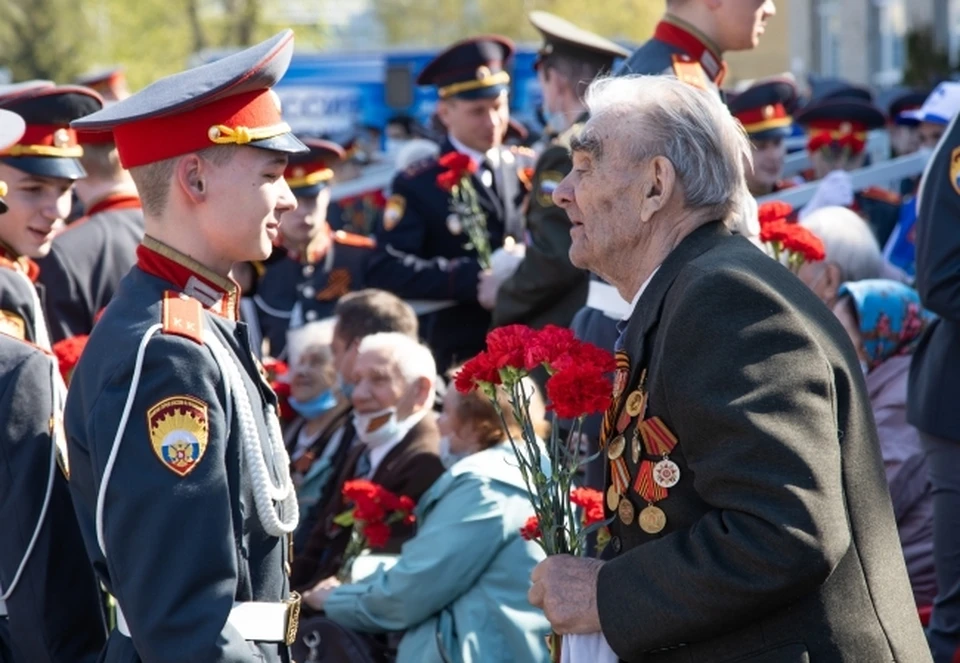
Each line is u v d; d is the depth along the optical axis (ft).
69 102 27.81
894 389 32.99
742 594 16.84
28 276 28.35
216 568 17.70
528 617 28.14
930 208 30.04
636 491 18.34
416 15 239.50
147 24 225.56
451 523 28.27
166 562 17.56
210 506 17.71
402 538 31.65
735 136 19.08
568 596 18.74
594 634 18.88
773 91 52.34
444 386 39.75
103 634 23.09
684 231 18.83
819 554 16.51
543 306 34.04
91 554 19.20
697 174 18.63
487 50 42.52
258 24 225.97
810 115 61.46
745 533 16.75
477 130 42.22
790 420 16.84
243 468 18.56
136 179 19.22
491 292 39.63
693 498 17.78
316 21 234.99
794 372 17.07
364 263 45.62
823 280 33.32
